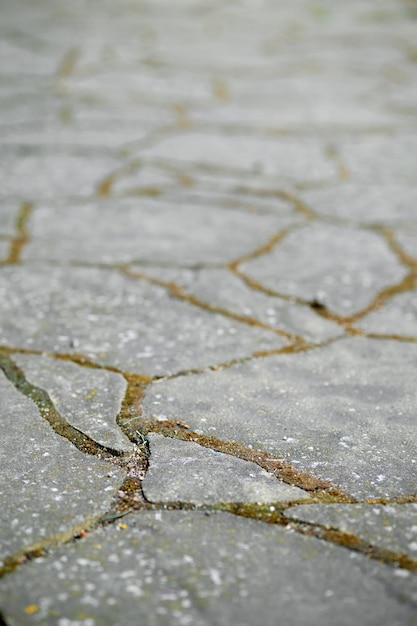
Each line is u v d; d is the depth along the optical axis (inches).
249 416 97.7
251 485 91.0
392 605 83.0
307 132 172.7
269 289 117.6
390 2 400.2
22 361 103.9
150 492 90.2
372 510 89.2
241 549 86.2
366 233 131.4
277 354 106.2
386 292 117.6
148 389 100.7
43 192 141.3
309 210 138.1
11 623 81.7
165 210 136.9
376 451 94.4
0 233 128.5
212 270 121.3
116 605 82.8
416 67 244.5
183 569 84.9
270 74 232.1
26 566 84.8
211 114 185.8
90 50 256.8
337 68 241.8
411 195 143.2
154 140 163.5
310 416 97.9
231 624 82.0
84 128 170.2
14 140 160.7
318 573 84.7
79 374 102.4
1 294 114.7
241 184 146.3
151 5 376.5
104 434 95.3
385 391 101.1
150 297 115.3
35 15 330.6
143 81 217.5
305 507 89.4
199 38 289.4
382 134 171.8
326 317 112.8
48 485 90.5
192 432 95.9
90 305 113.3
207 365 104.2
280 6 385.1
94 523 87.7
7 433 95.1
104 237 128.5
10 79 212.7
